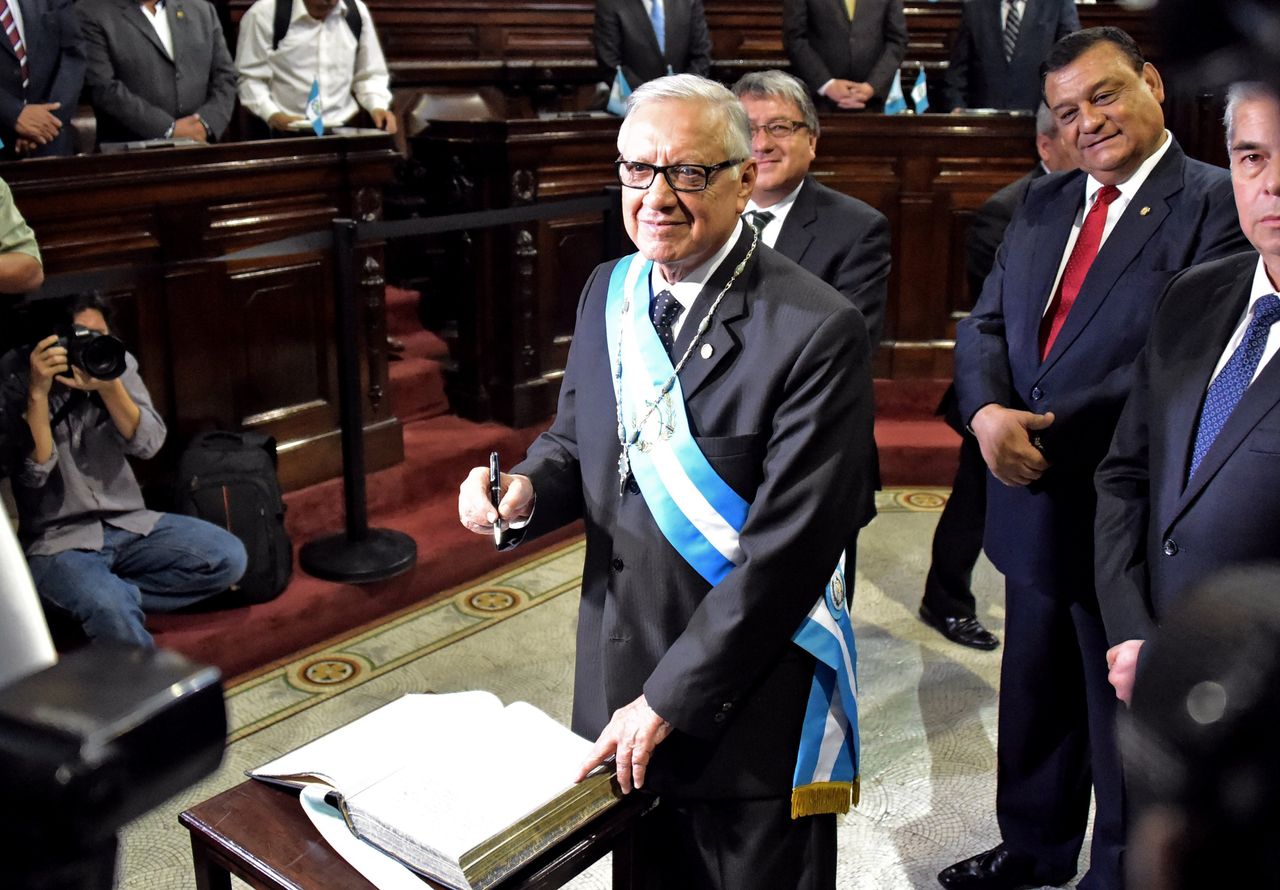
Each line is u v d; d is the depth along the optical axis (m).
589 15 7.54
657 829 1.93
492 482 1.89
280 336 4.36
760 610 1.72
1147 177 2.33
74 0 4.50
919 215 5.60
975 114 5.46
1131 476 1.97
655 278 1.91
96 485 3.57
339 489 4.50
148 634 3.46
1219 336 1.75
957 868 2.78
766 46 7.73
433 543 4.38
